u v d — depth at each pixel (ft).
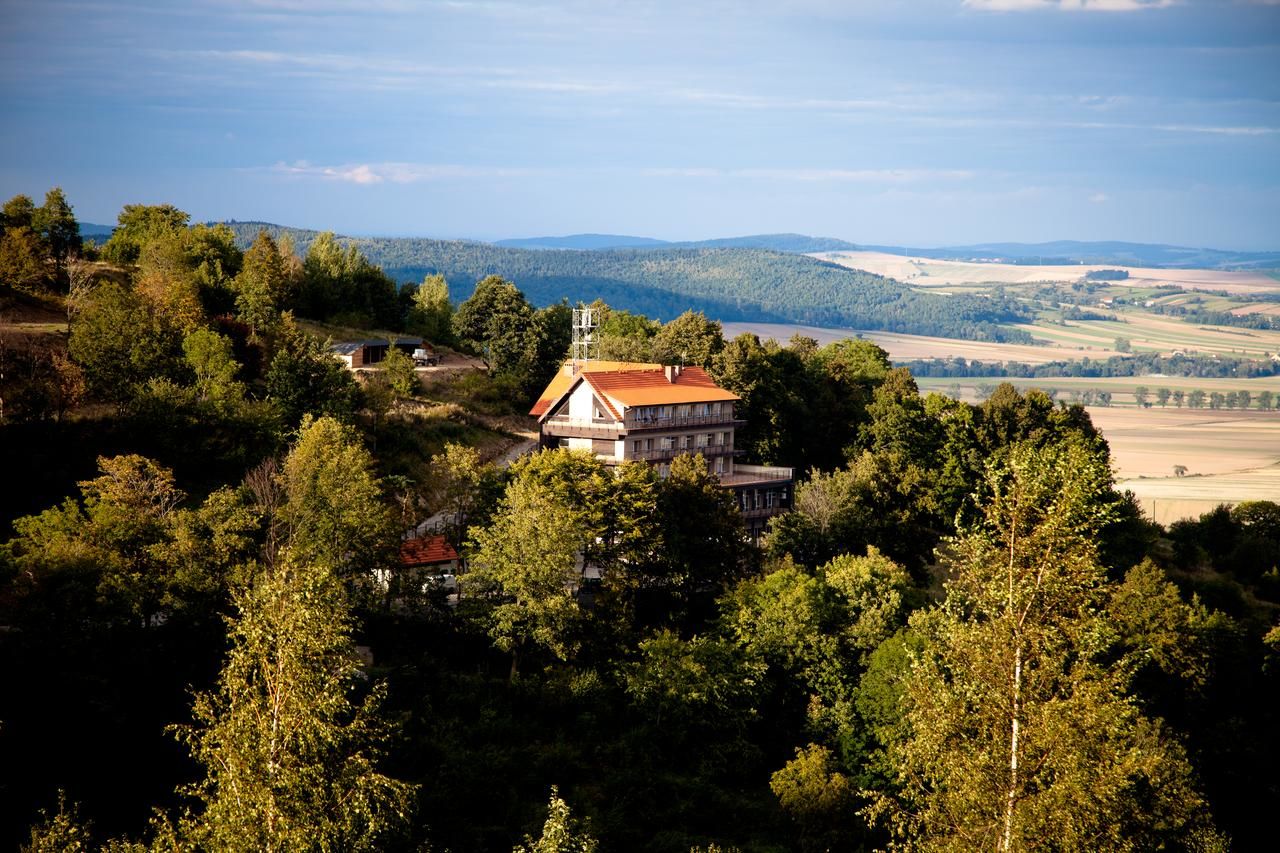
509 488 298.97
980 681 136.98
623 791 247.09
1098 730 131.44
